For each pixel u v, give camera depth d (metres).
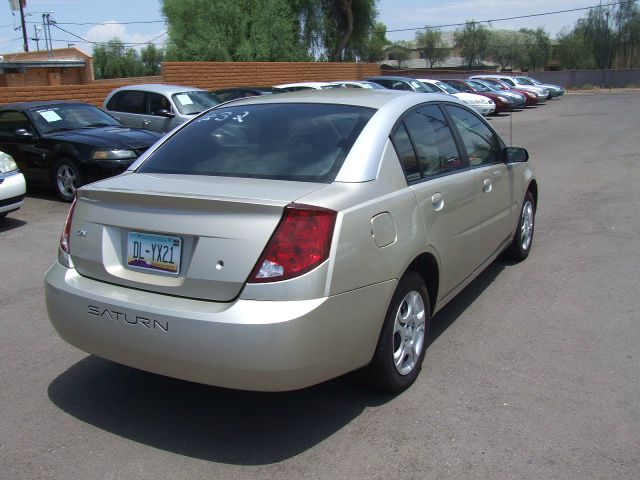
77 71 28.91
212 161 3.64
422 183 3.78
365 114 3.76
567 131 19.05
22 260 6.41
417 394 3.62
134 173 3.74
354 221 3.05
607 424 3.26
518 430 3.22
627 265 5.91
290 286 2.83
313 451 3.10
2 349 4.32
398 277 3.35
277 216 2.87
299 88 16.36
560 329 4.49
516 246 5.89
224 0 25.39
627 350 4.13
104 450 3.14
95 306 3.16
